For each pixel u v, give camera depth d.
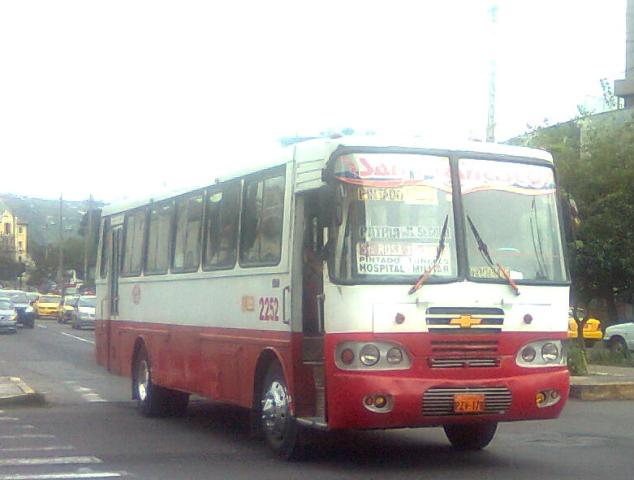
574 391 18.16
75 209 151.62
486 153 10.79
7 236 117.44
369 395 9.87
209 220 13.45
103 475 10.29
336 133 10.95
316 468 10.74
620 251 22.75
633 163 22.62
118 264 17.30
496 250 10.57
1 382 19.05
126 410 16.56
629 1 43.16
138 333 15.99
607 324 34.62
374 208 10.23
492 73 24.02
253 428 11.84
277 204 11.44
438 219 10.41
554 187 11.10
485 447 12.21
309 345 10.91
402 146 10.47
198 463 11.09
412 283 10.11
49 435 13.41
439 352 10.10
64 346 35.03
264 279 11.58
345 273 10.07
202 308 13.44
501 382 10.25
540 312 10.61
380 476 10.27
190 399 17.94
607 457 11.51
